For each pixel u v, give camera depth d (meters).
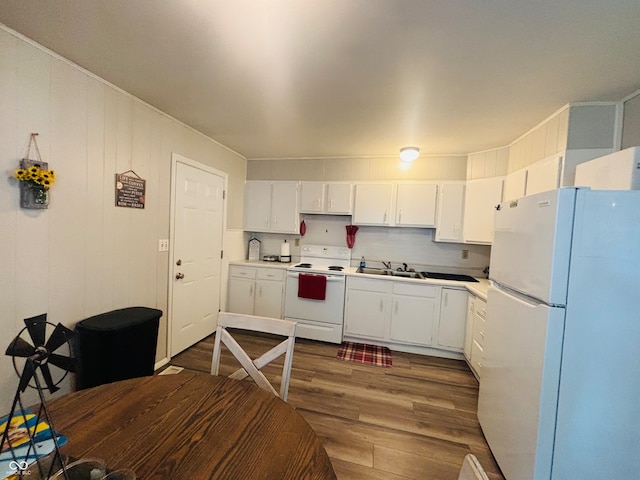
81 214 1.83
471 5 1.18
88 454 0.74
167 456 0.75
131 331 1.88
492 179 3.00
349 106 2.20
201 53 1.59
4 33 1.41
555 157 2.09
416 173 3.44
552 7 1.17
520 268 1.45
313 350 3.11
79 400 0.98
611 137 1.93
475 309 2.60
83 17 1.33
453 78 1.75
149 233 2.38
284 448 0.80
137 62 1.70
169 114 2.49
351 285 3.29
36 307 1.61
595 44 1.39
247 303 3.63
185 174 2.76
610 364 1.16
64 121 1.70
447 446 1.74
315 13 1.26
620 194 1.13
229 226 3.62
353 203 3.62
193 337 3.01
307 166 3.80
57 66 1.64
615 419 1.16
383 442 1.75
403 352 3.17
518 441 1.36
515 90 1.86
